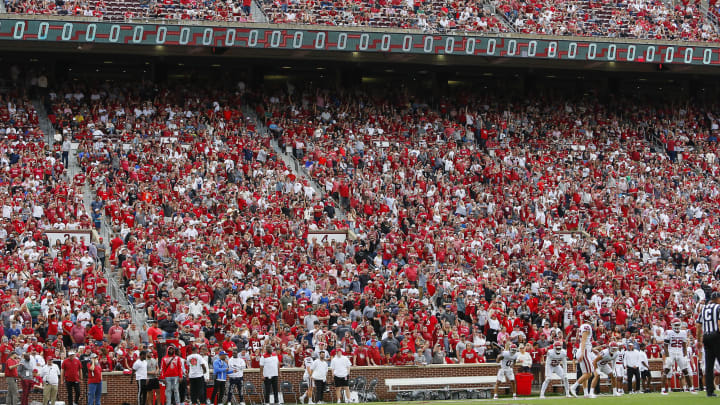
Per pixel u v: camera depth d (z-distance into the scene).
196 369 29.62
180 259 39.09
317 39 52.88
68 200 42.81
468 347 35.12
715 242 50.41
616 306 40.91
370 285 39.41
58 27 49.19
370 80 62.00
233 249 41.78
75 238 38.78
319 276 39.50
